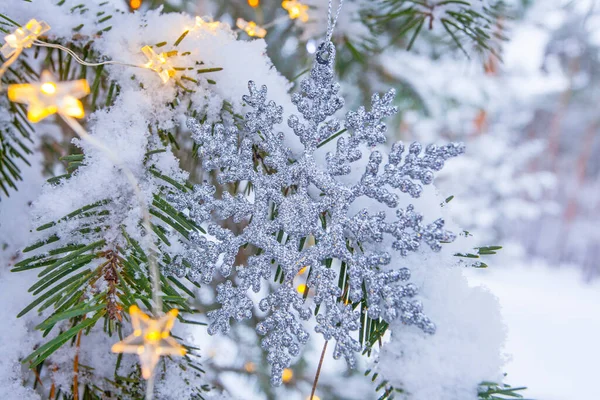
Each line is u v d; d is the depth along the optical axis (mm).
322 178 309
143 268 306
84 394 341
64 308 290
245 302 312
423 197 315
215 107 338
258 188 316
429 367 287
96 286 303
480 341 292
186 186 324
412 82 656
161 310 290
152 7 463
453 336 293
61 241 312
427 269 303
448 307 295
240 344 569
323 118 313
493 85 1280
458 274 303
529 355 1314
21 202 383
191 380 344
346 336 298
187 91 333
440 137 1421
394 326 298
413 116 904
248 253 495
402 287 293
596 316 1535
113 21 341
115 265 302
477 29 406
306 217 311
